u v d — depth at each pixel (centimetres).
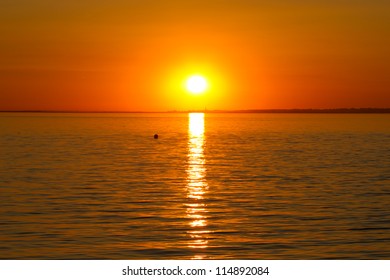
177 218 3953
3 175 6391
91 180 5962
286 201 4656
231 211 4225
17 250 3122
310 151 10206
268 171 6888
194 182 5838
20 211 4172
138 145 12094
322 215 4072
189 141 13712
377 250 3153
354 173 6650
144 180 5988
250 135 16838
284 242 3306
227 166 7519
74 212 4150
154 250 3141
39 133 17750
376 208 4338
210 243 3281
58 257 3006
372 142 13025
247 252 3112
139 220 3884
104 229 3603
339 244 3272
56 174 6512
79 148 10994
